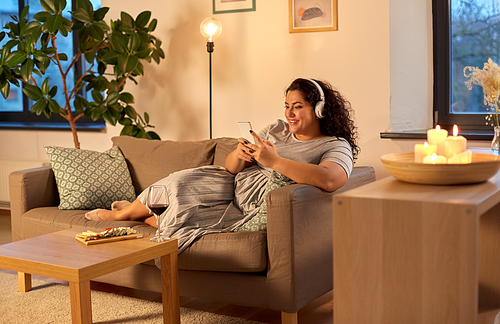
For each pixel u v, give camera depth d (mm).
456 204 1014
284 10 3193
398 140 2916
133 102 3578
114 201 2801
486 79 2084
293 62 3197
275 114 3289
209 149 2752
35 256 1773
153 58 3529
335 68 3074
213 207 2309
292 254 1900
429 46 3186
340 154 2127
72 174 2771
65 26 3221
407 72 3043
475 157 1455
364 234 1121
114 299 2441
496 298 1501
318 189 2029
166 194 1894
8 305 2367
